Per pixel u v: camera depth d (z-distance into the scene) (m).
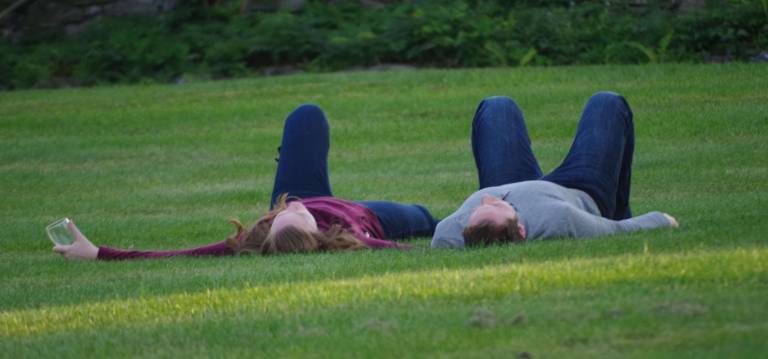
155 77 98.19
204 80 95.12
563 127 57.12
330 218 27.09
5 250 34.03
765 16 84.69
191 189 48.09
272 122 66.25
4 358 17.44
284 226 26.11
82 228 38.16
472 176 46.88
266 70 96.88
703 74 68.12
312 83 78.25
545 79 72.00
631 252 22.16
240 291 21.53
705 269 19.03
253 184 48.72
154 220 39.78
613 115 26.50
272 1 106.88
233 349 16.98
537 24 90.31
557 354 14.93
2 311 22.41
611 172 26.16
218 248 27.53
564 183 26.00
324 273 23.05
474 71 78.19
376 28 97.88
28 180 52.53
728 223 25.89
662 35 86.75
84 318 20.48
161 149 60.12
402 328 17.12
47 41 108.31
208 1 108.50
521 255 22.81
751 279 18.08
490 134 27.75
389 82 76.00
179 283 23.34
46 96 82.38
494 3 97.31
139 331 18.78
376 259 24.30
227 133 63.66
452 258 23.34
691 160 44.22
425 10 95.94
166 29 106.12
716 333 15.04
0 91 94.94
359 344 16.42
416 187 44.69
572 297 18.08
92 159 58.19
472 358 15.19
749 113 54.25
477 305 18.27
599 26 88.88
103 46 102.62
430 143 57.12
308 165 28.58
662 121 54.22
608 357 14.59
